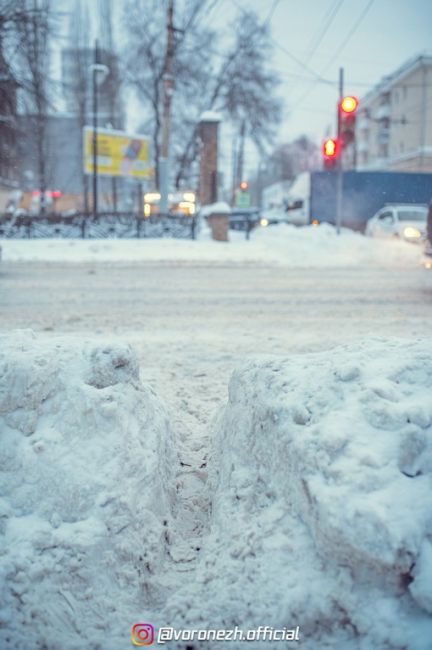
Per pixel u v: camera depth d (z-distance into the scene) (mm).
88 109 43125
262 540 2346
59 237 21203
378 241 19344
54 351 2895
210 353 5875
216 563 2402
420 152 47594
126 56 33062
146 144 27703
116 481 2516
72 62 38375
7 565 2244
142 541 2467
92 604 2236
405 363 2658
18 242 19453
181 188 37000
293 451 2406
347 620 2098
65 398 2719
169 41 25422
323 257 17750
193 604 2273
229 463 2799
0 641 2090
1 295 9875
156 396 3439
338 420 2400
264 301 9461
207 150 26406
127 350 2982
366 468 2217
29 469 2547
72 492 2465
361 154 64500
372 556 2027
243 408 2938
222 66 34188
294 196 30797
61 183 50031
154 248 18594
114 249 18406
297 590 2146
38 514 2445
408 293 10398
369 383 2543
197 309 8656
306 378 2727
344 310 8531
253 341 6430
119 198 49719
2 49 22406
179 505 2938
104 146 26484
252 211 32188
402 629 2014
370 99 59812
